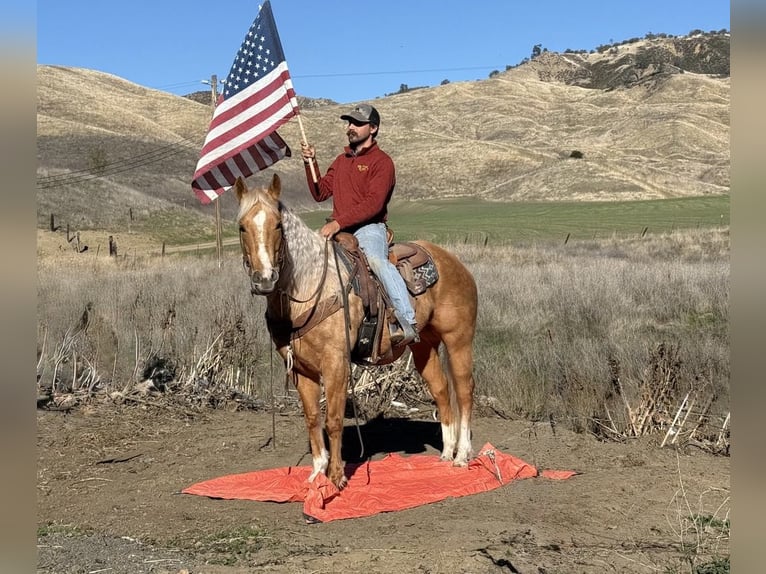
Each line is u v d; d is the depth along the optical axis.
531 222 57.00
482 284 17.61
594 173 99.38
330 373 5.99
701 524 5.46
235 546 5.13
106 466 7.25
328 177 6.77
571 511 5.83
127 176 78.75
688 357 9.66
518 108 199.12
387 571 4.63
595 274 18.16
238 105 6.74
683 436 7.93
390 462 7.21
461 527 5.42
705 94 198.88
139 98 152.88
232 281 18.03
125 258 34.16
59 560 4.77
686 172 118.00
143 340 11.53
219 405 9.63
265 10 6.76
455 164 118.06
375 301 6.21
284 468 6.99
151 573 4.59
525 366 10.20
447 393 7.25
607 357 9.53
